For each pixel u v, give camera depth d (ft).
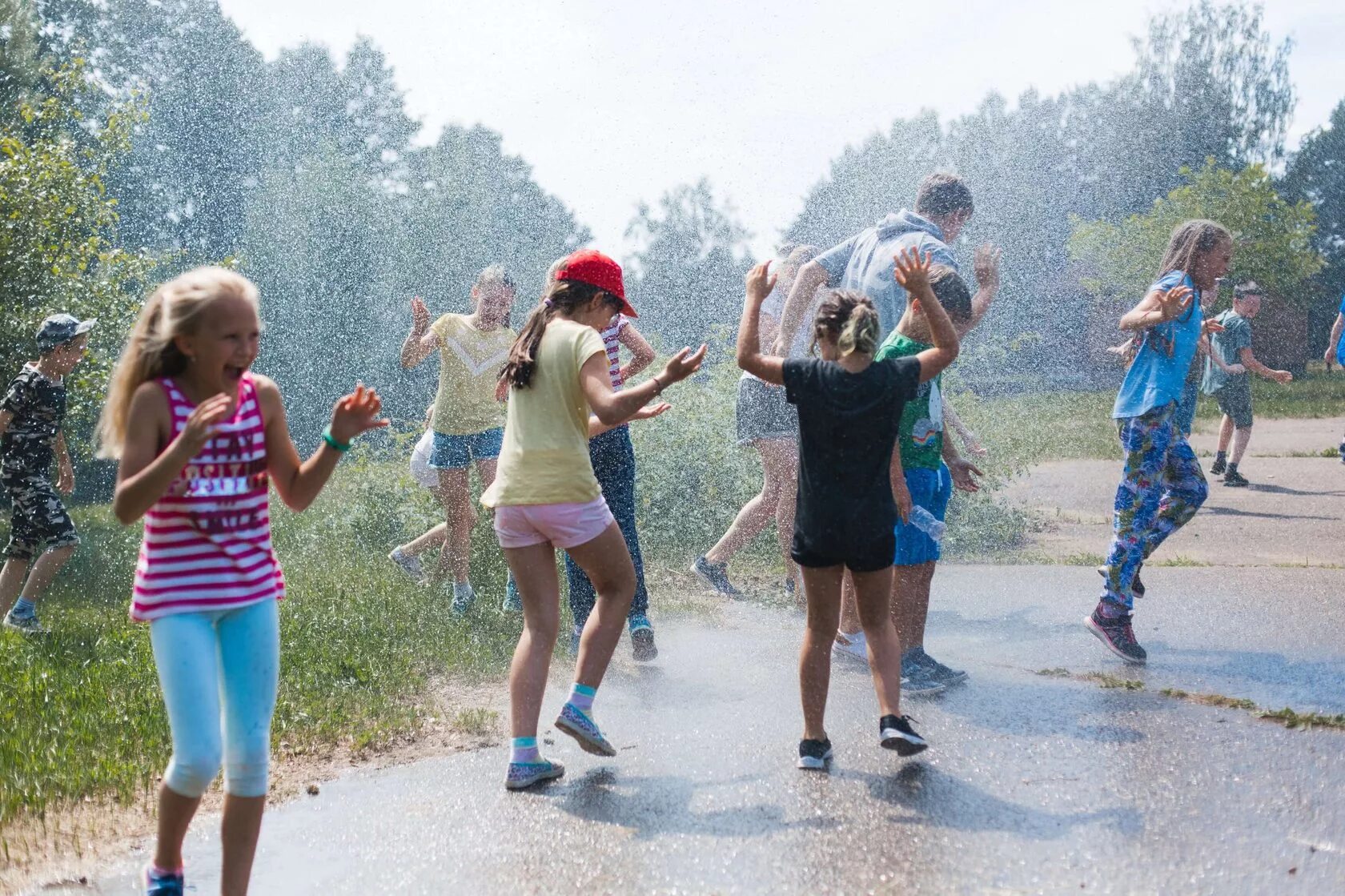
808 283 19.31
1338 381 97.66
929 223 18.70
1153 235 93.91
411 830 11.72
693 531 27.48
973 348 39.68
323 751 14.43
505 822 11.82
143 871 9.81
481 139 141.08
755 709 15.42
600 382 12.94
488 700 16.60
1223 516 32.42
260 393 9.78
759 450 22.44
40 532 21.44
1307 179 195.93
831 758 13.20
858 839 10.94
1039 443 51.83
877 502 12.92
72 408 30.91
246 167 130.62
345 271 104.73
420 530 27.68
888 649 13.23
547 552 13.46
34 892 10.55
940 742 13.73
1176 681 16.15
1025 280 101.91
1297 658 17.19
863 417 12.76
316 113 143.02
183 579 9.34
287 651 18.57
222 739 9.32
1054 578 24.34
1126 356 17.87
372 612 21.22
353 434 9.81
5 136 32.60
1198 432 58.80
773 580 24.67
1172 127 151.53
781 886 10.02
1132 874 10.06
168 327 9.18
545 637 13.26
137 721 15.15
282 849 11.39
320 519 31.96
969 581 24.32
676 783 12.73
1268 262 95.25
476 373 22.06
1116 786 12.12
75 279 31.58
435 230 115.55
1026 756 13.14
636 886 10.16
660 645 19.31
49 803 12.76
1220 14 153.58
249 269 102.99
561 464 13.19
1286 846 10.55
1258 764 12.69
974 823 11.26
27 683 17.10
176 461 8.75
